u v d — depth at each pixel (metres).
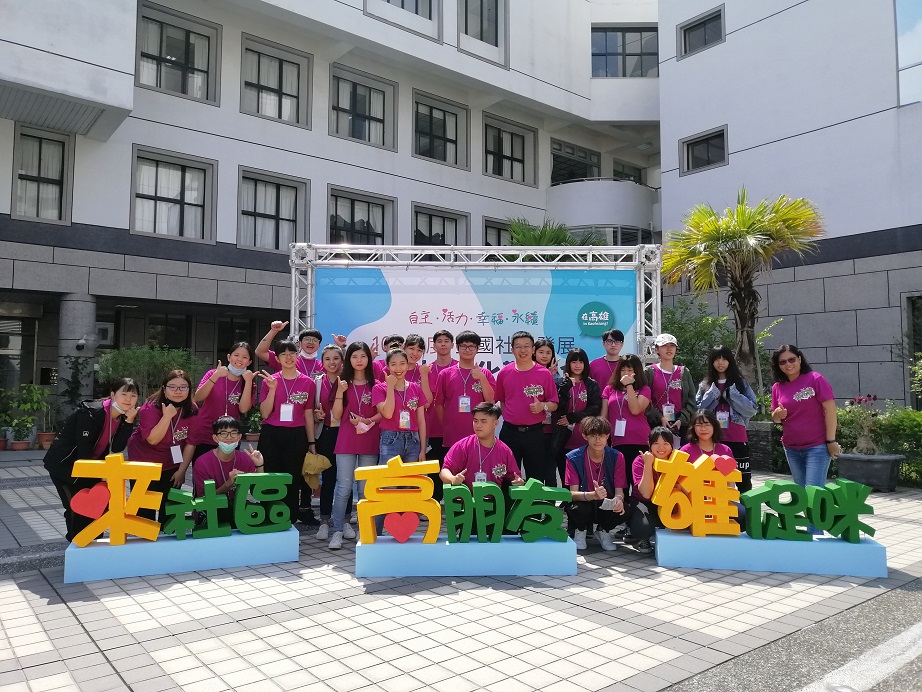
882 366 13.36
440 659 3.29
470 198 18.50
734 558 4.96
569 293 7.93
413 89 17.50
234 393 5.89
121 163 13.16
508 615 3.92
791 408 5.55
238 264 14.53
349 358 5.66
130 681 3.05
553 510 4.92
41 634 3.64
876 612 4.02
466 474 5.27
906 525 6.48
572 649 3.42
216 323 17.17
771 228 10.58
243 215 14.86
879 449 8.92
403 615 3.92
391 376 5.46
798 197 14.79
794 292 14.74
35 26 10.64
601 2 20.08
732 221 10.76
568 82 19.42
